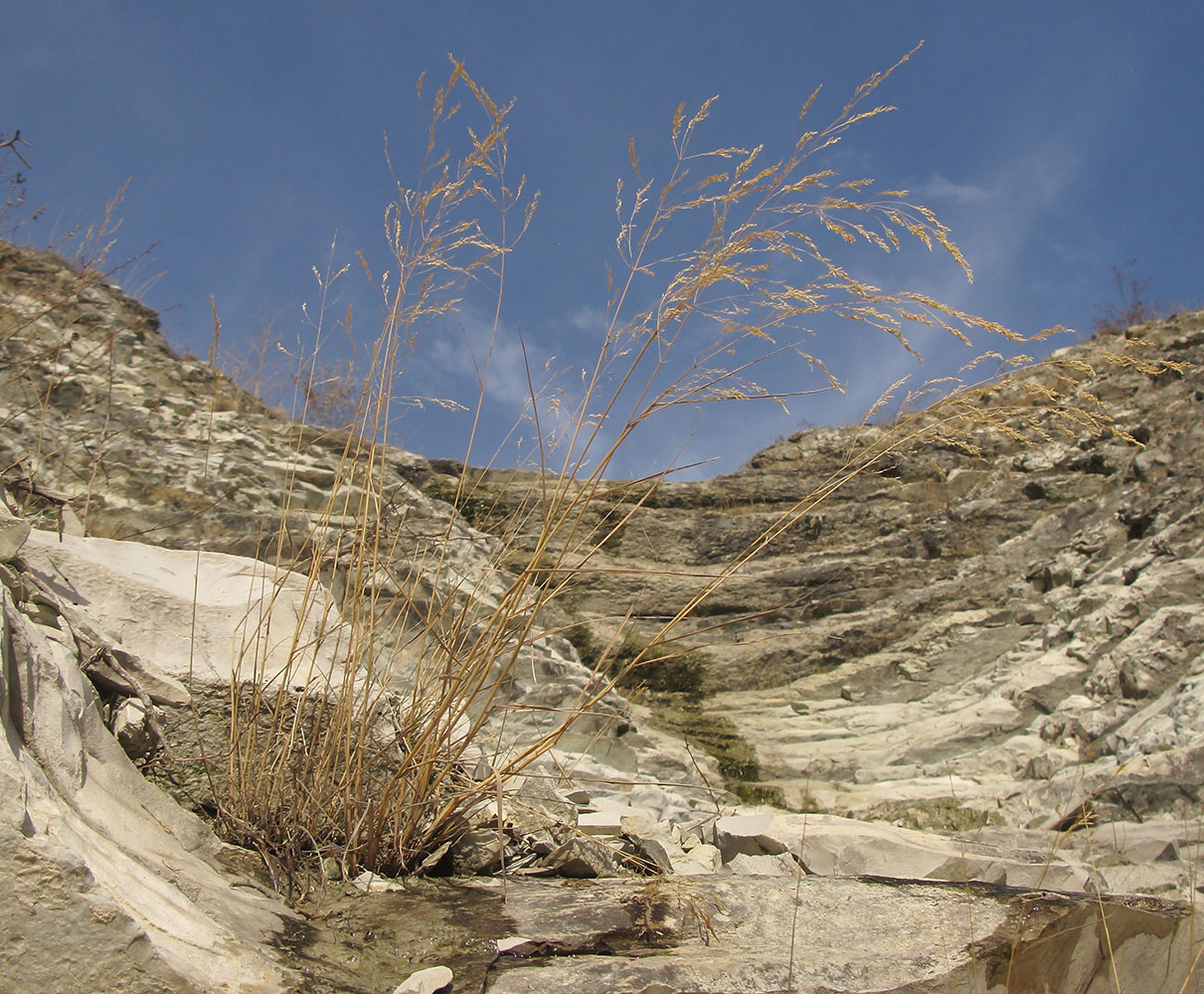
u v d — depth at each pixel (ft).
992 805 26.81
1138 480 44.78
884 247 9.71
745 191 9.78
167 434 31.78
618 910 9.20
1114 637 33.88
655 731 32.71
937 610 41.37
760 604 44.06
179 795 10.19
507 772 10.44
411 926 8.60
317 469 33.27
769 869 13.60
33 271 27.94
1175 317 55.77
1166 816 23.41
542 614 40.09
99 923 6.12
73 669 8.60
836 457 55.06
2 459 24.29
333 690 11.61
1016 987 8.55
